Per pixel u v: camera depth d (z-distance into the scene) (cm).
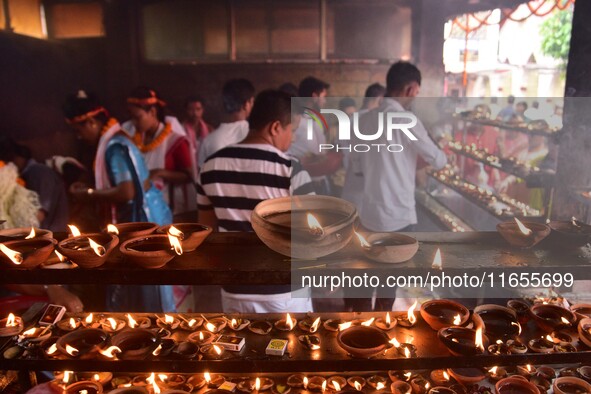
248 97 349
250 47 491
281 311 212
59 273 130
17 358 139
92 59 475
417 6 486
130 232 155
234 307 213
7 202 252
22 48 437
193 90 491
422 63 496
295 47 495
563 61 432
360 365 137
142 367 137
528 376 167
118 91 483
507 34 460
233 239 151
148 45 482
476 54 482
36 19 457
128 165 294
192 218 416
